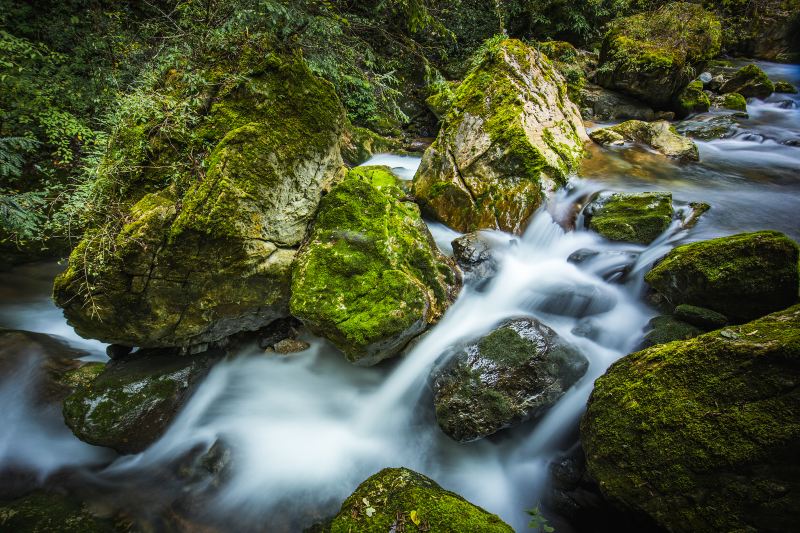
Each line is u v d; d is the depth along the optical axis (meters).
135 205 3.42
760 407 2.31
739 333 2.60
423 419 3.99
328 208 4.21
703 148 8.46
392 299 3.78
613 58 10.97
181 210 3.31
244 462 3.65
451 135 6.28
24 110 6.54
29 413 3.87
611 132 7.77
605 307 4.55
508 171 5.80
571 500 3.22
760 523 2.20
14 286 5.72
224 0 4.68
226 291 3.72
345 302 3.71
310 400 4.29
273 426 4.02
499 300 4.94
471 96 6.38
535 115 6.31
